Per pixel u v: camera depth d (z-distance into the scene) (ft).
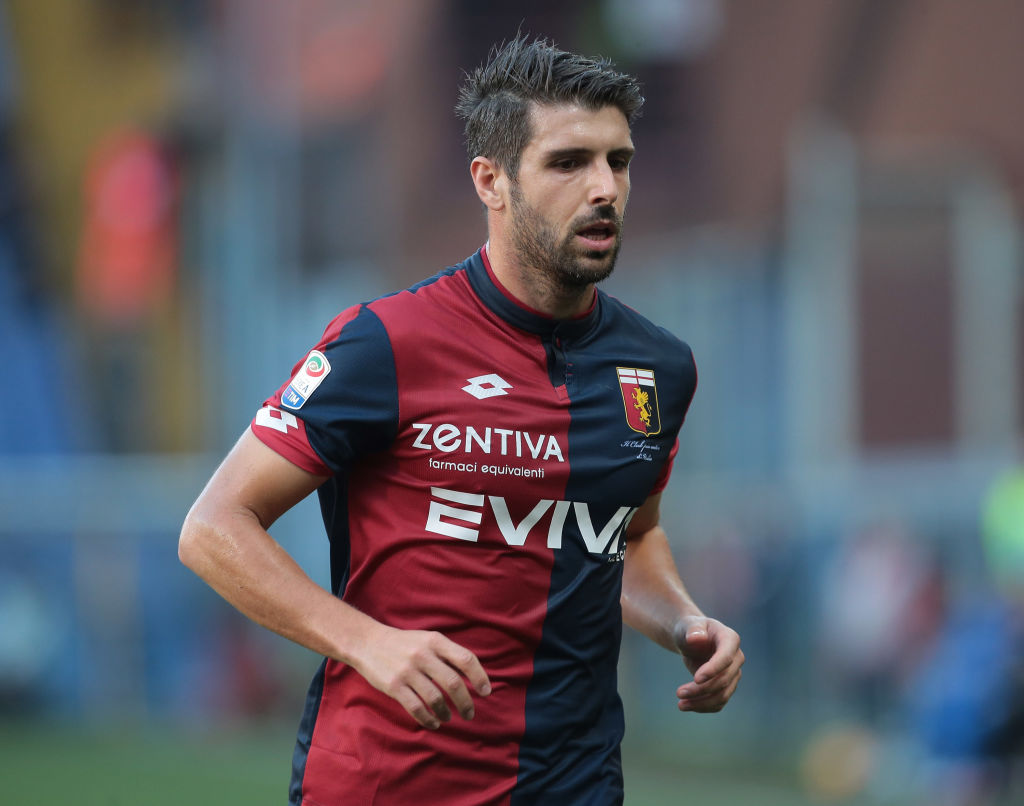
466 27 139.54
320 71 148.77
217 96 155.12
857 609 92.48
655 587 31.30
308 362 26.86
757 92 128.77
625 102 27.04
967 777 70.95
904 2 124.98
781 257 126.62
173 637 127.54
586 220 26.45
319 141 148.77
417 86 142.20
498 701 26.73
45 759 100.63
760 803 79.41
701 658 29.50
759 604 99.45
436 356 26.78
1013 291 123.54
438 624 26.68
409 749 26.61
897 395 124.77
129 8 157.28
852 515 95.30
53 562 129.18
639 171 134.10
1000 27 123.13
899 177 125.59
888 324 125.18
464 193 137.90
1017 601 71.82
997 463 92.43
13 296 158.71
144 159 157.69
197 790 84.48
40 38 162.61
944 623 85.10
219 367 152.66
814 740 93.71
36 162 161.17
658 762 98.17
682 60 132.16
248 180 152.46
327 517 28.53
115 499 130.93
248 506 26.37
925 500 92.38
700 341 130.31
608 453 27.43
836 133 126.21
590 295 28.30
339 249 146.82
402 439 26.71
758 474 126.00
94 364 156.97
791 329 125.80
